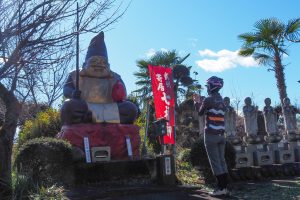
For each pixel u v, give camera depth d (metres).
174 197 7.00
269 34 19.55
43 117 11.46
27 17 4.78
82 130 8.70
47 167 7.12
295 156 11.72
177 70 14.48
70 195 6.55
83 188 7.34
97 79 9.78
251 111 11.27
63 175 7.27
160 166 7.88
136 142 9.38
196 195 7.29
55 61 5.04
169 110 10.73
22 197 5.95
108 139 8.98
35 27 4.76
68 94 9.40
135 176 8.38
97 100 9.65
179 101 20.09
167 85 10.88
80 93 9.21
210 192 7.42
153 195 7.07
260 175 10.09
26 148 7.22
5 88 5.80
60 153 7.26
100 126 8.97
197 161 8.61
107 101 9.77
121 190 7.01
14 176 6.50
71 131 8.62
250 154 10.42
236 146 10.52
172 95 10.90
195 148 8.70
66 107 8.92
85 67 9.69
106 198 6.71
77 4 5.10
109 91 9.82
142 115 13.73
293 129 12.21
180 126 15.96
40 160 7.13
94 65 9.68
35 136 11.03
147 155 9.70
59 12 4.92
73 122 8.88
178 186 7.62
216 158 7.21
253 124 11.20
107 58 9.98
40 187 6.46
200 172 8.80
